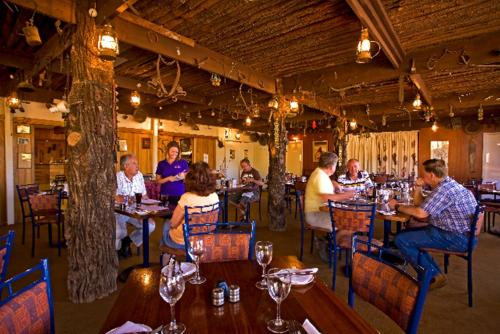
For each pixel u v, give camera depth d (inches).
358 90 208.2
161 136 341.1
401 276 47.8
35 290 41.7
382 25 105.3
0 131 218.7
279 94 181.8
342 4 97.3
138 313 41.9
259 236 187.3
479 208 100.3
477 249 162.7
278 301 40.1
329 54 142.4
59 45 120.2
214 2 96.0
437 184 109.4
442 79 183.8
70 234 98.0
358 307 99.5
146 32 112.3
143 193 152.6
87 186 97.3
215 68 139.0
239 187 208.5
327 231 131.3
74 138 96.0
